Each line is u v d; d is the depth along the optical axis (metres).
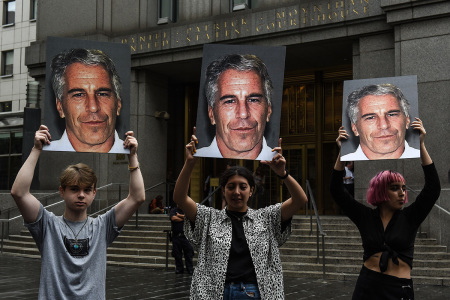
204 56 4.17
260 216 3.67
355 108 5.22
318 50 17.23
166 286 9.84
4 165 22.20
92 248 3.40
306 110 19.69
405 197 4.04
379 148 5.09
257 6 18.34
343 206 4.17
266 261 3.53
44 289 3.25
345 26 15.73
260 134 4.07
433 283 10.19
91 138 4.09
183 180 3.67
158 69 20.03
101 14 20.27
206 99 4.14
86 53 4.17
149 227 15.82
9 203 18.91
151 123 20.12
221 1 18.52
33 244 16.31
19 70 40.16
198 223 3.69
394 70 15.01
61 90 4.13
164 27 19.19
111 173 19.48
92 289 3.33
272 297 3.44
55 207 18.86
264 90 4.12
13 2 41.00
